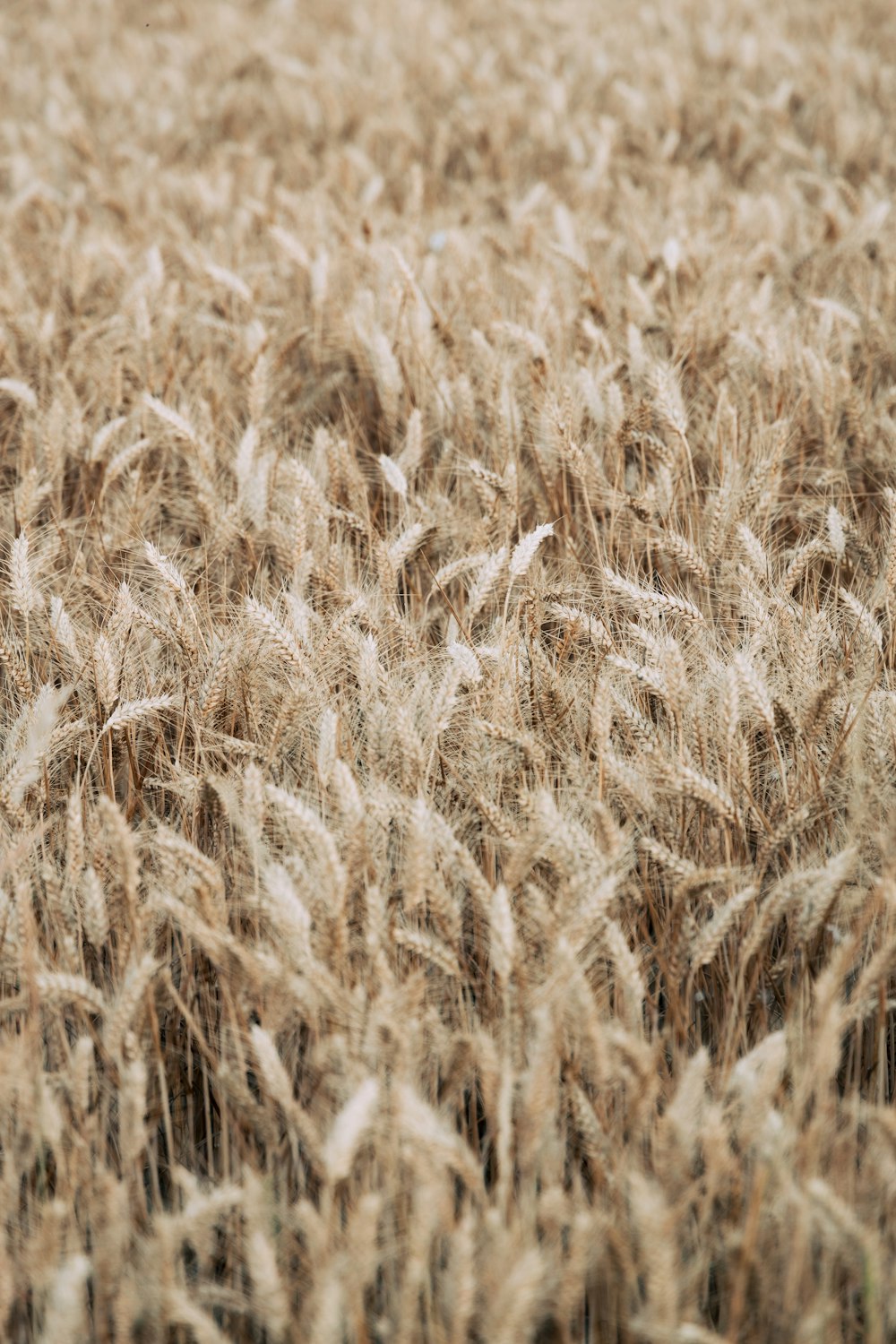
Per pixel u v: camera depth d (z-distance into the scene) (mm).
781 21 9047
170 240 5445
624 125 7242
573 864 2105
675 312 4363
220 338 4500
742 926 2307
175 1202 2041
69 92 8023
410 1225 1824
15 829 2350
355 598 2865
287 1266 1882
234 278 4227
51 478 3520
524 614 2926
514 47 8719
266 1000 2055
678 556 2988
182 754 2738
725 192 6102
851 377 4145
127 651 2818
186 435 3287
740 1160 1906
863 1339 1857
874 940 2301
